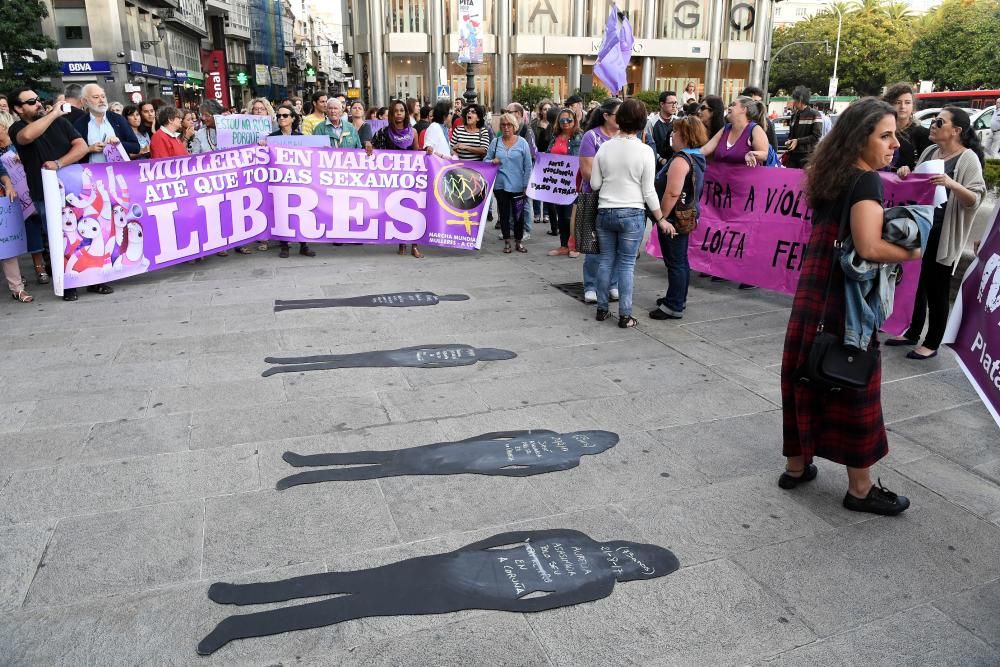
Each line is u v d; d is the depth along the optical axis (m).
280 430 3.88
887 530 3.02
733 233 6.82
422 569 2.74
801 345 3.00
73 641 2.36
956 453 3.68
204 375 4.63
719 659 2.31
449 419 4.04
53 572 2.70
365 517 3.08
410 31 42.41
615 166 5.48
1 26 21.45
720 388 4.52
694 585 2.67
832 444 3.07
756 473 3.49
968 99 22.31
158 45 38.97
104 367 4.75
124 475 3.39
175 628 2.43
